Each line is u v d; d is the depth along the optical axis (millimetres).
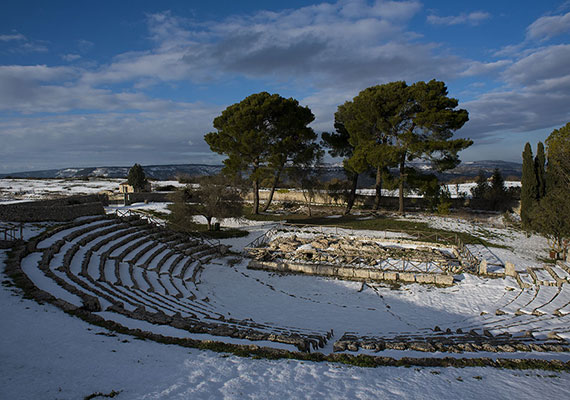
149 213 38156
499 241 31609
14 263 14195
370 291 20203
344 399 6645
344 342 10734
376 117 38500
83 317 10047
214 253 27266
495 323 14750
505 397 6961
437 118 34812
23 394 5785
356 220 38938
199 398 6309
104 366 7344
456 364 8781
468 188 68125
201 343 9375
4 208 21906
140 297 14414
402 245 28766
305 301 18547
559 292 18484
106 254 19234
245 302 18047
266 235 32438
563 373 8312
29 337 8375
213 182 34250
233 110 39344
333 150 45625
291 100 39938
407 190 45156
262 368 8055
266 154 39375
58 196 48812
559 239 27125
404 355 9648
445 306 17812
